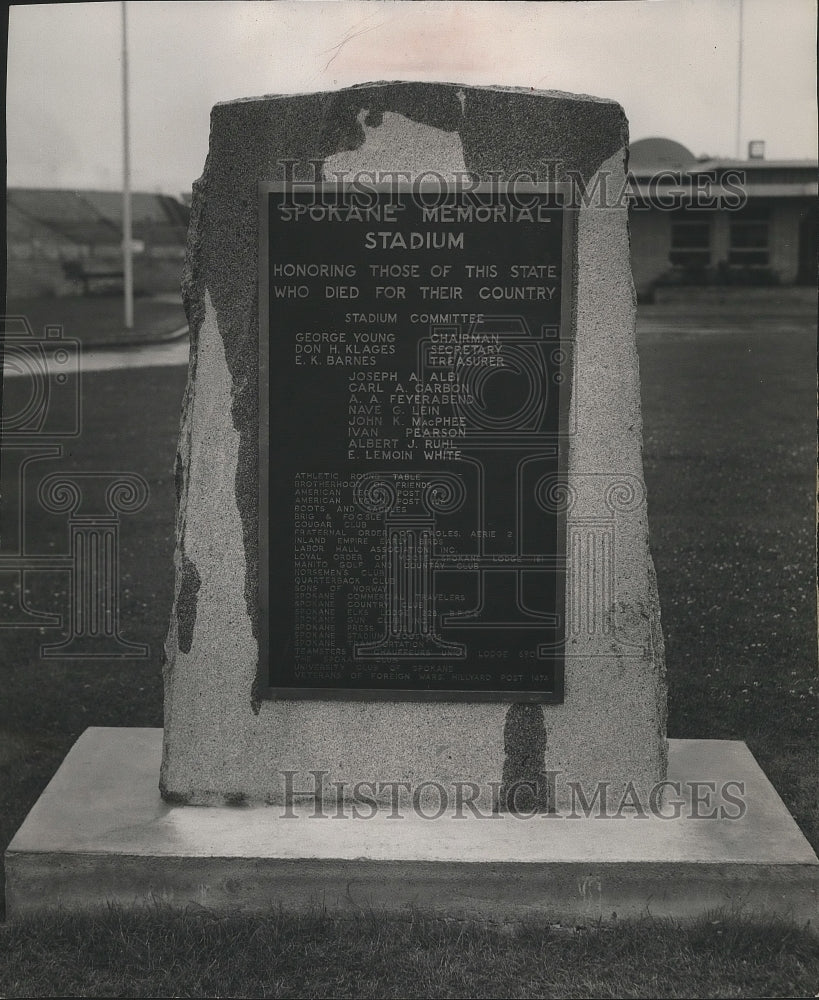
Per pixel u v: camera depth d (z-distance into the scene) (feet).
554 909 14.10
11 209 81.92
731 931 13.69
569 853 14.16
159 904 14.08
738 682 21.36
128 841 14.39
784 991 12.83
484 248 14.62
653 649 15.03
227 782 15.31
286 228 14.67
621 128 14.47
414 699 15.14
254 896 14.15
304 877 14.14
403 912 14.10
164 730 15.44
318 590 15.10
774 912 13.98
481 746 15.19
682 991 12.84
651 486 34.99
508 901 14.10
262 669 15.15
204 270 14.82
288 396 14.89
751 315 67.82
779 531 30.37
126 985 12.94
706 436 41.78
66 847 14.25
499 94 14.46
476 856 14.11
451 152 14.57
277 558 15.07
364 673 15.16
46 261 82.48
